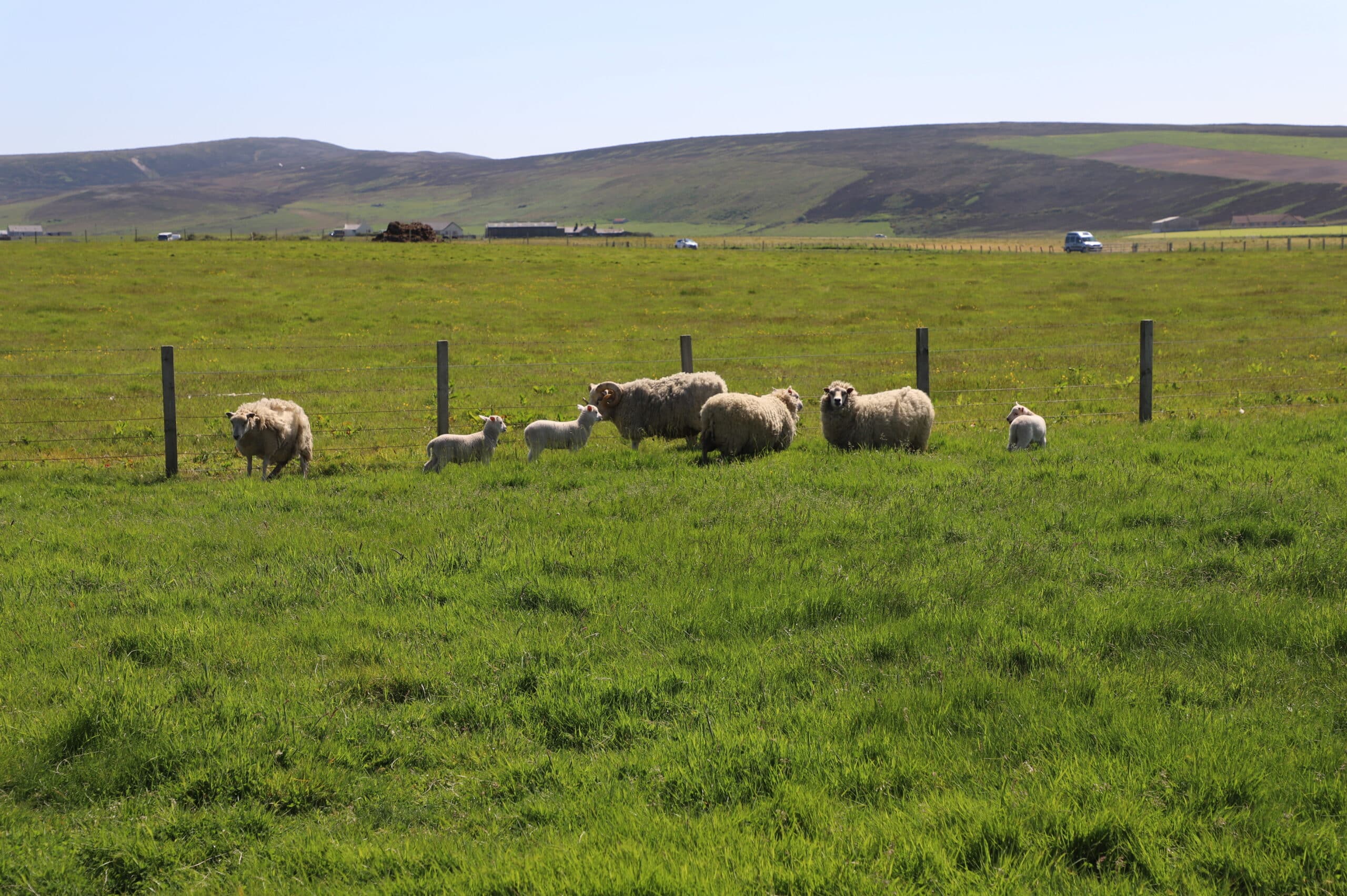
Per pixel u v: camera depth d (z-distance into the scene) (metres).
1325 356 25.66
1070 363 26.03
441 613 7.30
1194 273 51.00
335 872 4.32
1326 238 122.56
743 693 5.91
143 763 5.17
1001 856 4.13
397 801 4.97
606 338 31.95
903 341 30.61
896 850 4.17
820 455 13.52
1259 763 4.73
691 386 15.05
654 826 4.48
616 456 13.68
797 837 4.33
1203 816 4.39
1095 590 7.52
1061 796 4.54
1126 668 6.08
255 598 7.68
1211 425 14.64
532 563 8.30
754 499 10.39
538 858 4.19
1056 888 3.94
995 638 6.55
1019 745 5.10
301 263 52.12
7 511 11.24
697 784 4.84
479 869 4.18
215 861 4.52
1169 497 9.85
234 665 6.45
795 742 5.19
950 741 5.20
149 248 58.84
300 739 5.41
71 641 6.84
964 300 41.44
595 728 5.55
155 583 8.17
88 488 12.64
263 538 9.45
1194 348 27.98
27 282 41.97
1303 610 6.75
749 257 63.56
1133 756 4.88
